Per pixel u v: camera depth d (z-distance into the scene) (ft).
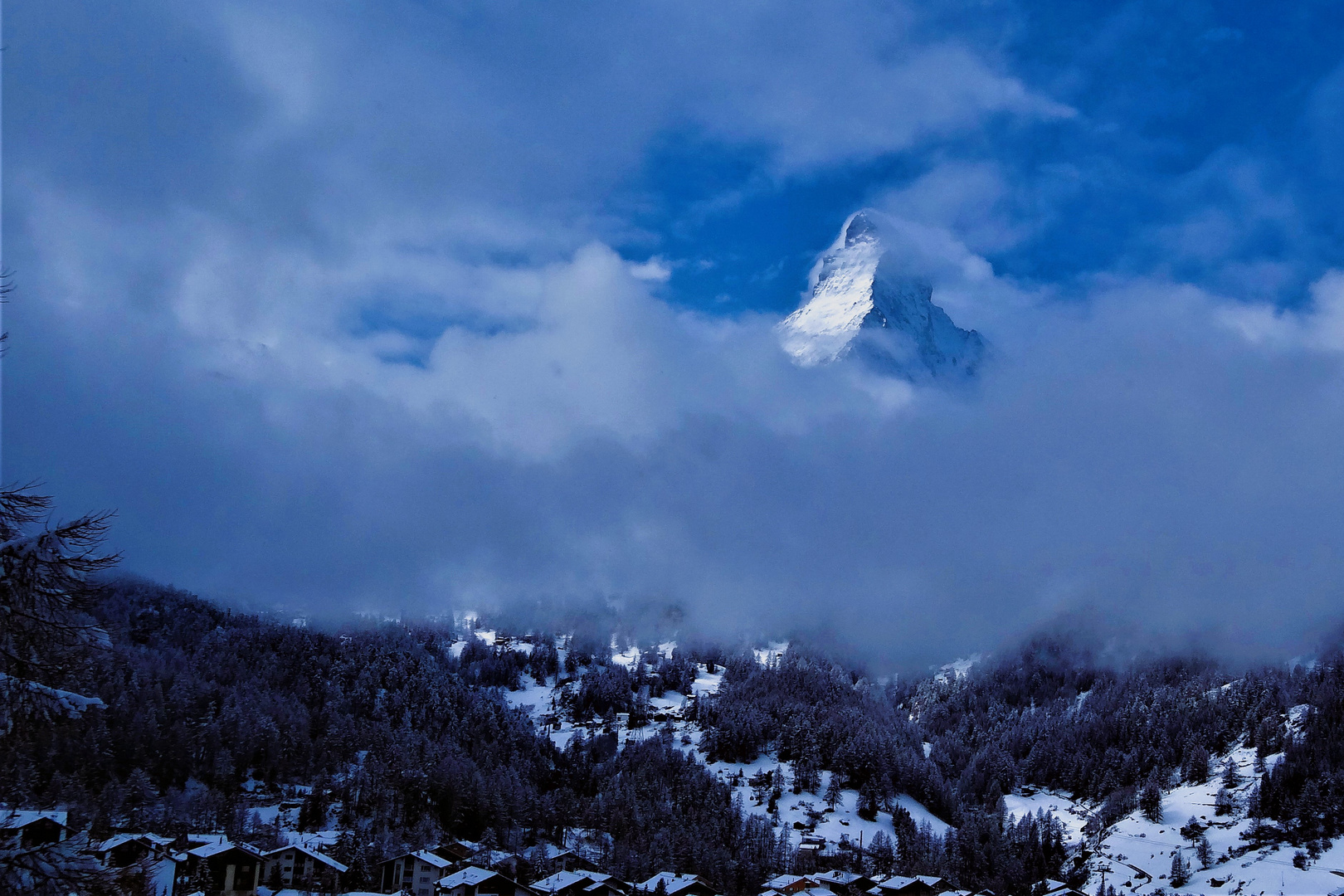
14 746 71.77
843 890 547.90
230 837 458.50
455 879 412.57
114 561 70.69
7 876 68.18
